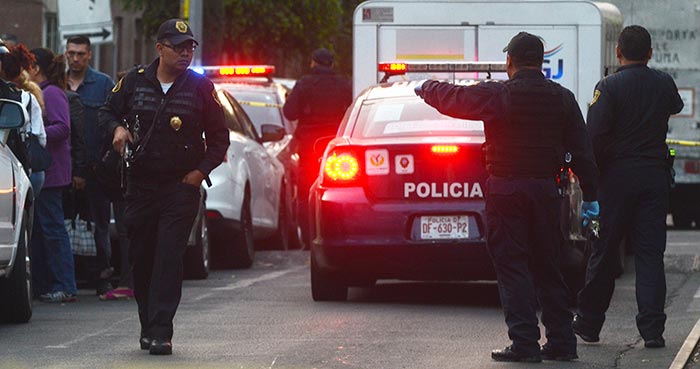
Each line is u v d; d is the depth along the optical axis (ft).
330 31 315.58
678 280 127.44
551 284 80.18
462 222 101.65
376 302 109.50
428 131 104.88
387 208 102.37
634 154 85.92
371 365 77.30
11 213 94.27
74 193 115.03
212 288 121.19
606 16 158.40
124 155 82.33
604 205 86.28
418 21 157.38
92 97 117.60
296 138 161.99
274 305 106.93
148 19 281.95
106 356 80.43
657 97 86.07
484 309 104.94
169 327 81.41
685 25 216.33
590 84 154.92
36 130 105.40
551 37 155.33
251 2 301.43
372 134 105.81
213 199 138.00
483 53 156.56
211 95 83.56
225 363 77.71
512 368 76.79
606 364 78.84
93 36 172.55
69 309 106.42
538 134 78.89
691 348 83.10
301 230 164.45
